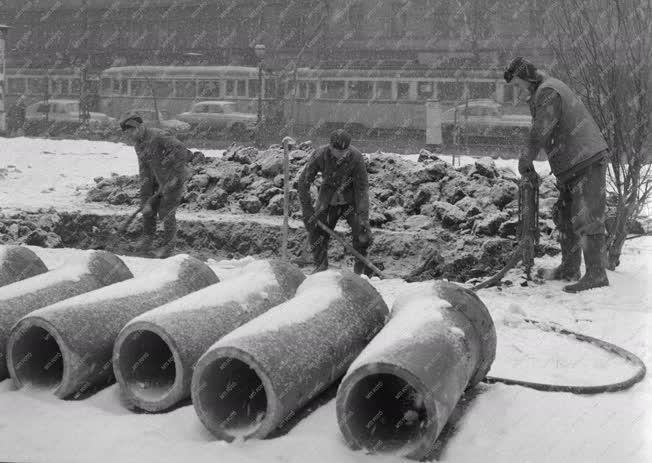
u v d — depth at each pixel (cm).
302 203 798
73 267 559
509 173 1100
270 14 4447
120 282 539
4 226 1060
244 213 1124
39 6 5303
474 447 405
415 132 3059
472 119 2845
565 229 786
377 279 793
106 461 379
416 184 1070
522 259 809
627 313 663
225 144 3078
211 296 482
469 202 990
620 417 442
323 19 4184
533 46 2972
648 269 855
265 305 502
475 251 891
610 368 529
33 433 409
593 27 841
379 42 3994
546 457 396
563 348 568
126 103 3641
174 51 4594
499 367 530
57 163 1920
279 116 3281
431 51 3675
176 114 3531
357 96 3147
